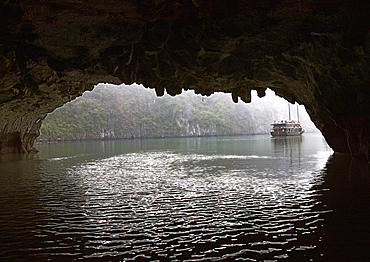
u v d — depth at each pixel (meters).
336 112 18.48
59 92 21.09
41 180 18.81
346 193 12.96
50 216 10.78
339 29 12.14
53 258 7.40
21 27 11.38
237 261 7.08
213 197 13.23
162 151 50.19
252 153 38.62
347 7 10.72
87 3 9.77
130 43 13.57
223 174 20.20
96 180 18.70
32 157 36.59
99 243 8.27
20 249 7.93
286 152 38.22
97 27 11.85
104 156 40.00
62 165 27.92
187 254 7.50
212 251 7.62
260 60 16.62
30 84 17.61
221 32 12.80
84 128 170.38
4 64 13.49
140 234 8.88
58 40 12.86
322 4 10.66
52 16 10.59
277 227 9.15
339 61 13.95
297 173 19.42
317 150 39.97
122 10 10.37
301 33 12.91
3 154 37.06
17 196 14.09
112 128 186.25
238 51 14.73
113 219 10.34
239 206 11.60
